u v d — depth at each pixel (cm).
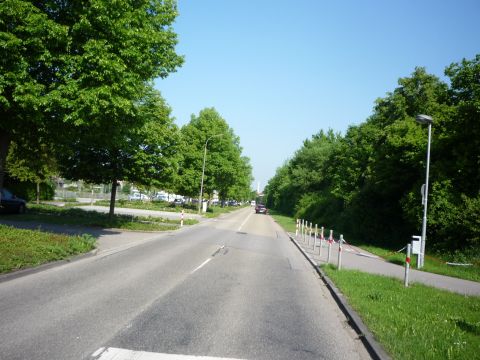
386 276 1234
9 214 2356
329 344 570
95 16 1154
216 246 1762
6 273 841
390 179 2325
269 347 537
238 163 5941
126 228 2138
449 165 1953
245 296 834
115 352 475
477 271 1516
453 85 2161
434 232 1947
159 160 2314
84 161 2178
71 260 1113
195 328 589
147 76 1435
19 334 516
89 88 1157
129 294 774
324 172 5803
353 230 3038
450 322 730
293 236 2733
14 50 1005
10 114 1180
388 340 572
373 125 3862
